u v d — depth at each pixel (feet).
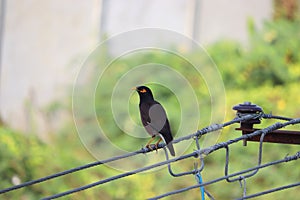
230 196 46.83
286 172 48.01
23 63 60.44
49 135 54.54
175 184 46.80
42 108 56.70
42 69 59.98
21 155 47.06
